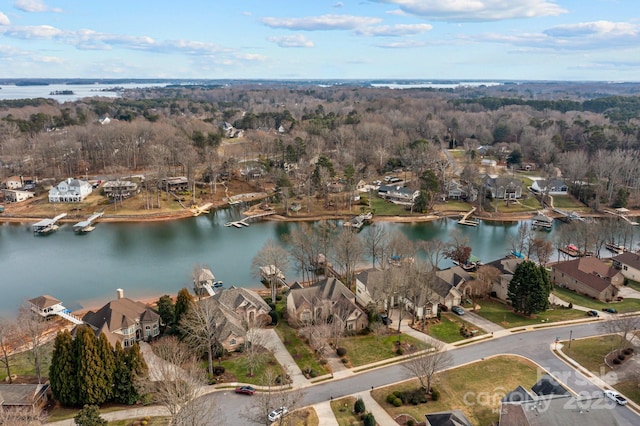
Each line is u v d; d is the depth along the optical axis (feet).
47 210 556.51
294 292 297.94
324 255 386.11
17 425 168.55
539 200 629.51
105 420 192.44
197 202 602.85
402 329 283.38
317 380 229.86
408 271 303.68
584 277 346.13
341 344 266.36
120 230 508.12
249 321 280.31
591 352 251.60
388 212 580.71
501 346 260.42
